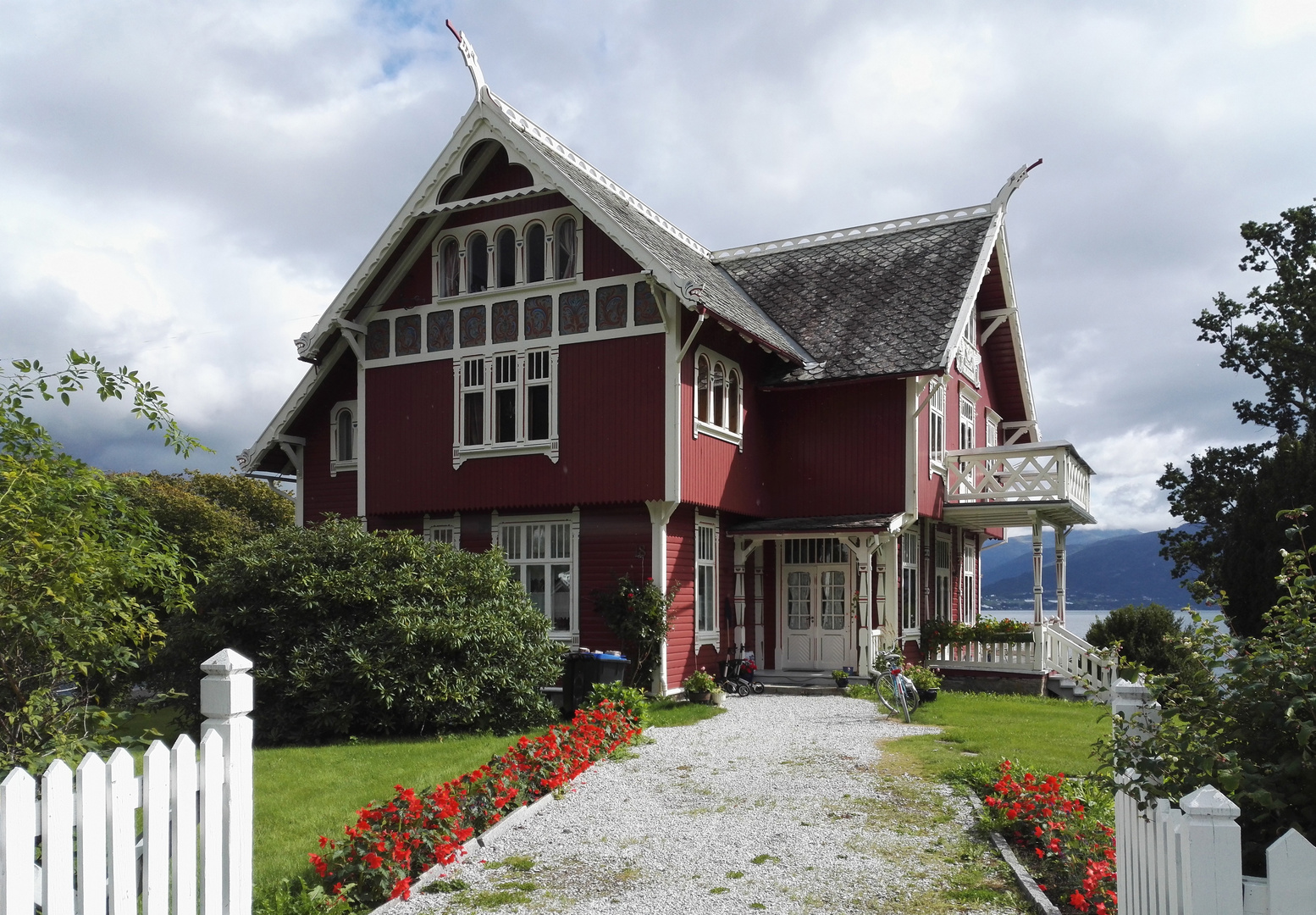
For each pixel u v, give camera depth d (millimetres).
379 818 8070
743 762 11969
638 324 18500
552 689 18719
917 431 20891
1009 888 7418
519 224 19812
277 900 6746
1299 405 31969
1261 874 4941
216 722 5344
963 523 25047
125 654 7316
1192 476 33281
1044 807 8336
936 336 20828
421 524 20656
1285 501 21750
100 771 4375
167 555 7668
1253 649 5371
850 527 19594
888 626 20234
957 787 10383
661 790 10602
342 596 15000
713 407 19750
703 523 19938
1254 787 4820
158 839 4684
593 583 18938
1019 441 30797
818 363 21250
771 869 7992
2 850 3949
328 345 21641
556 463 19016
